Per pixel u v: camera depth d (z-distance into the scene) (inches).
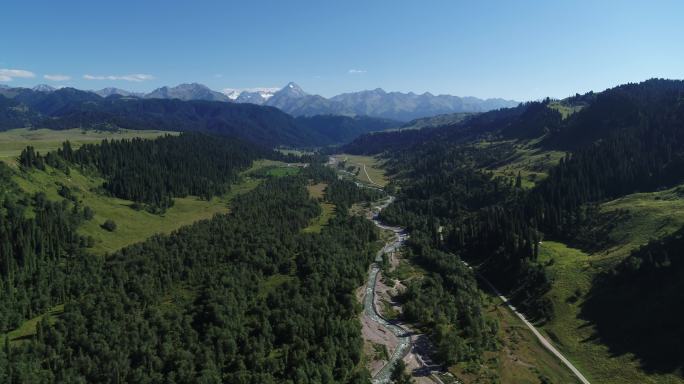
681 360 5600.4
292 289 6806.1
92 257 7229.3
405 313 7140.8
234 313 6092.5
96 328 5497.1
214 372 5007.4
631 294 6820.9
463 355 6072.8
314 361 5408.5
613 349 6176.2
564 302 7322.8
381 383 5511.8
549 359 6259.8
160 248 7824.8
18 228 6688.0
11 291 5836.6
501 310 7662.4
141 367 4982.8
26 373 4589.1
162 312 6127.0
